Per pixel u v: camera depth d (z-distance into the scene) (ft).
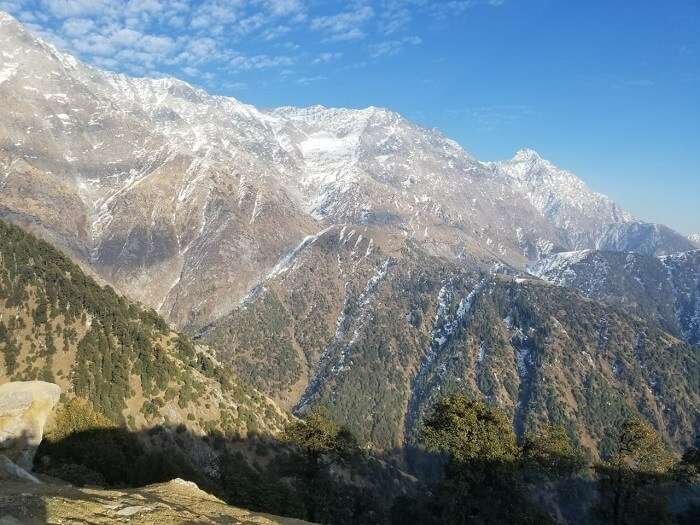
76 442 229.25
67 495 74.02
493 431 177.58
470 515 175.01
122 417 314.35
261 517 82.23
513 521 176.35
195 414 371.56
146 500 78.43
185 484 95.40
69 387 321.11
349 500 265.13
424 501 239.09
